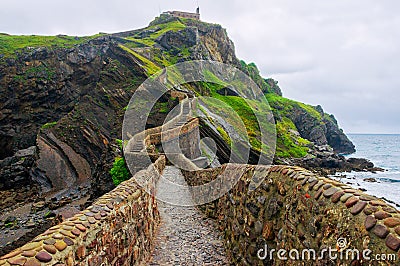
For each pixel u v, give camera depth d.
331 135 76.69
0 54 39.72
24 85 38.28
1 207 22.50
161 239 7.78
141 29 59.19
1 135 35.50
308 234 3.42
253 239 5.15
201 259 6.55
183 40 49.88
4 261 2.54
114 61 40.16
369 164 47.53
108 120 34.12
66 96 40.09
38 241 2.94
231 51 67.56
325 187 3.34
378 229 2.39
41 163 29.19
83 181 28.52
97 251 3.67
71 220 3.60
